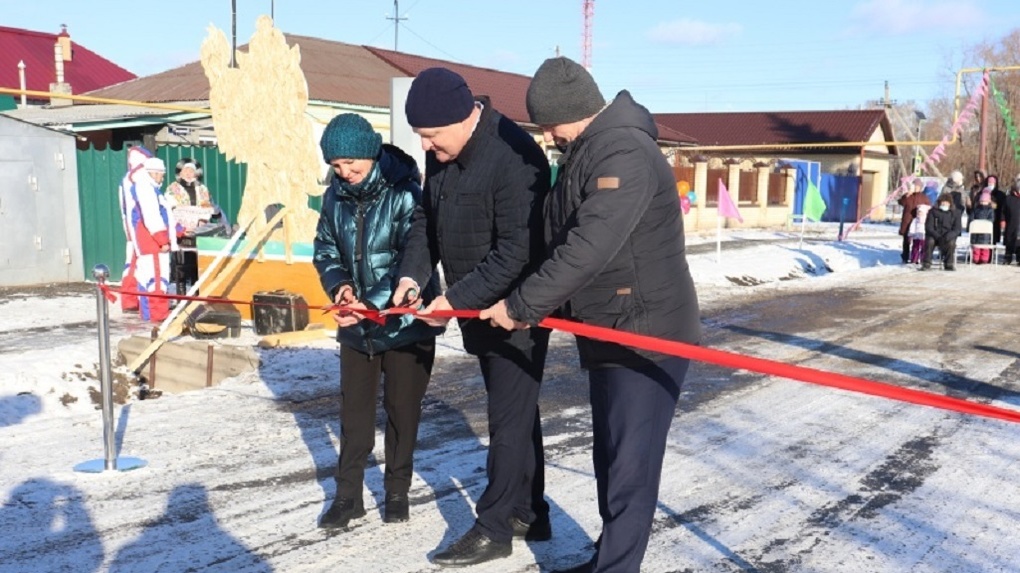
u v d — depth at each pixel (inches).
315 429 240.7
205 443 227.1
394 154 172.7
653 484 128.8
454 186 152.3
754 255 788.0
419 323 166.1
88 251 550.6
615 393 129.2
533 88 127.6
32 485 193.8
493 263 146.9
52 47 1347.2
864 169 1759.4
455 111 145.7
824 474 210.5
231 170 509.7
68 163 538.6
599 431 134.0
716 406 275.1
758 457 223.6
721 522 179.5
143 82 933.8
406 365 170.1
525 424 154.9
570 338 393.7
